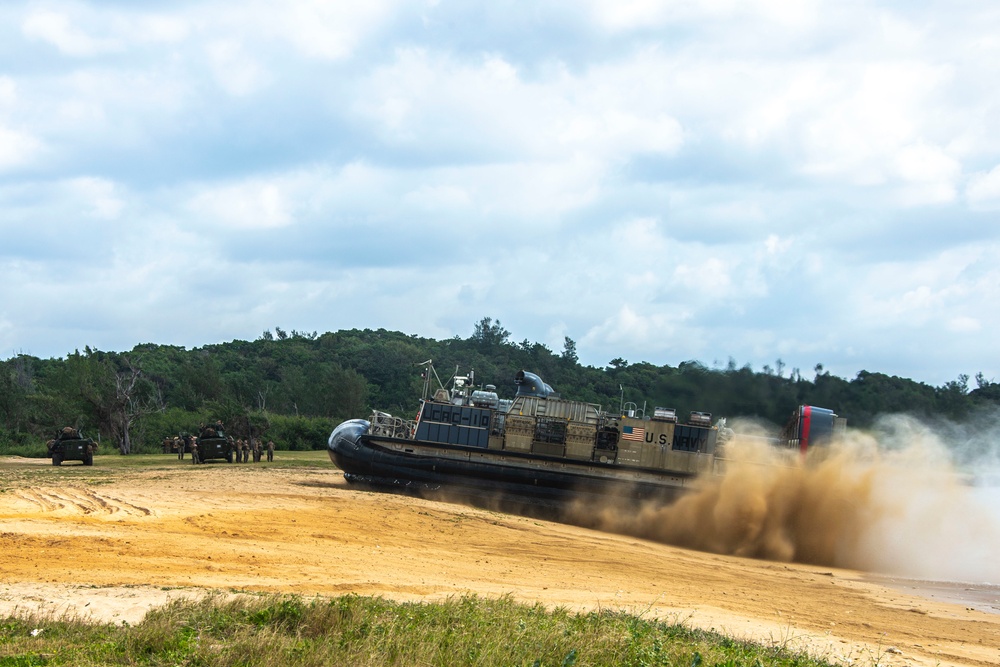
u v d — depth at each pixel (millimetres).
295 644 10641
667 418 31922
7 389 68188
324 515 24250
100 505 23578
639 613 15586
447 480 31875
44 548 17172
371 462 32219
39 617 11891
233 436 65562
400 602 14242
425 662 10242
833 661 13648
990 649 16250
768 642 14477
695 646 12406
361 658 10234
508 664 10594
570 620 13344
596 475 31188
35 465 44531
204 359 99625
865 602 20688
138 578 15211
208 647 10406
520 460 31844
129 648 10406
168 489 28141
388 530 23156
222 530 20781
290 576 16438
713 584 21109
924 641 16484
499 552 22078
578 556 22766
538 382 35031
